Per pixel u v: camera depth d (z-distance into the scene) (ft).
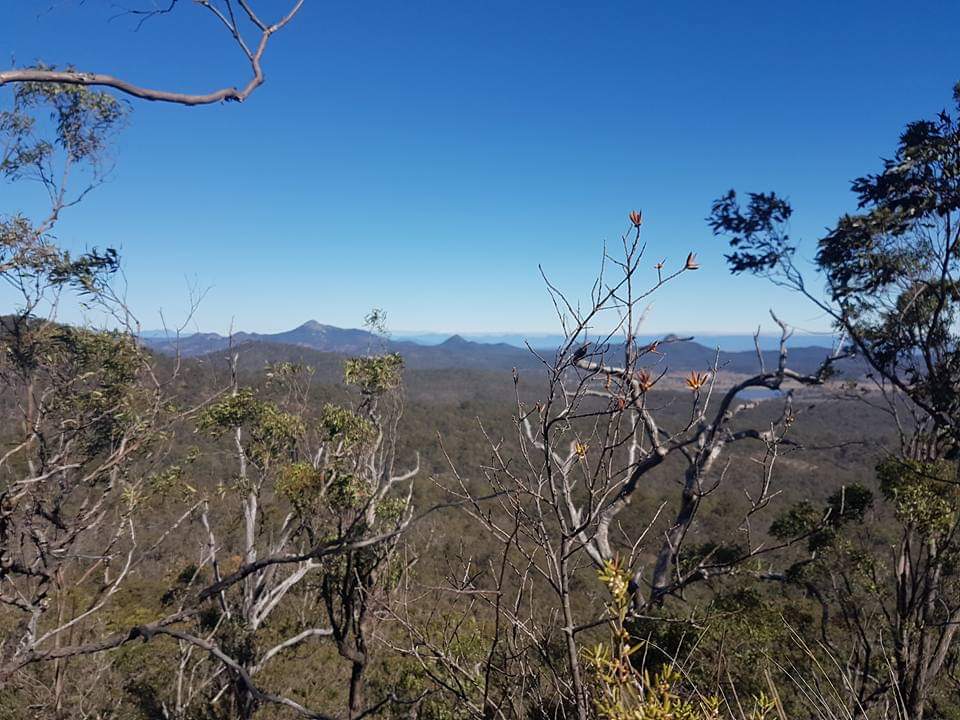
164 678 22.17
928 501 14.78
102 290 14.55
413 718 13.84
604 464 6.00
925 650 15.06
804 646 9.19
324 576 14.03
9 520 11.31
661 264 5.15
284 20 6.16
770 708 5.93
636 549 6.98
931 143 16.33
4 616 15.69
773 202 19.98
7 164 13.93
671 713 4.76
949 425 17.48
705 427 16.98
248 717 18.54
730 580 15.10
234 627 19.25
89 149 14.78
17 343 13.70
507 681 8.02
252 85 6.00
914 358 18.37
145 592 27.32
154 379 14.70
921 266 18.26
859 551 16.03
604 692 5.18
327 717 10.18
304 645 28.81
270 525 21.59
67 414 14.38
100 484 14.37
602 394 7.30
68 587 15.67
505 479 6.71
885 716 10.55
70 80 4.90
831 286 19.61
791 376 20.48
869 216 17.83
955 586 15.98
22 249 13.33
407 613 11.64
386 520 14.29
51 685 17.19
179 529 27.32
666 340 5.40
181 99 5.49
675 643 10.00
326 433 16.99
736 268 21.42
